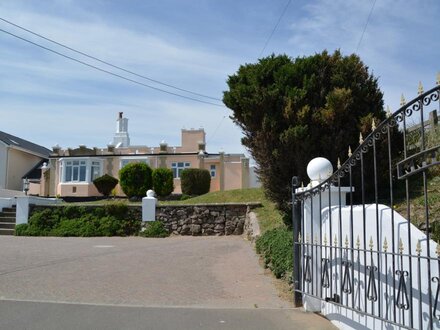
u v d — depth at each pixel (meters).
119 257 11.45
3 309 6.56
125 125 41.72
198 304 6.97
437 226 6.41
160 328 5.78
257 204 16.78
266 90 9.99
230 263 10.55
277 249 9.20
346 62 10.03
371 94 9.94
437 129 9.27
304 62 10.18
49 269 9.71
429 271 3.81
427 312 4.12
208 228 17.19
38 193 37.12
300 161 9.76
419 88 4.12
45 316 6.25
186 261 10.84
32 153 39.47
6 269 9.63
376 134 4.82
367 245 5.17
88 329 5.72
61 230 17.06
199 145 34.50
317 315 6.29
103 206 17.67
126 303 7.00
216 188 34.50
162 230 16.94
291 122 9.81
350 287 5.22
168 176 27.83
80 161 34.19
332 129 9.63
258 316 6.28
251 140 10.77
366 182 9.41
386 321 4.32
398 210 7.94
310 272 6.35
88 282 8.46
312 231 6.23
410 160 4.05
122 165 34.34
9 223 18.00
